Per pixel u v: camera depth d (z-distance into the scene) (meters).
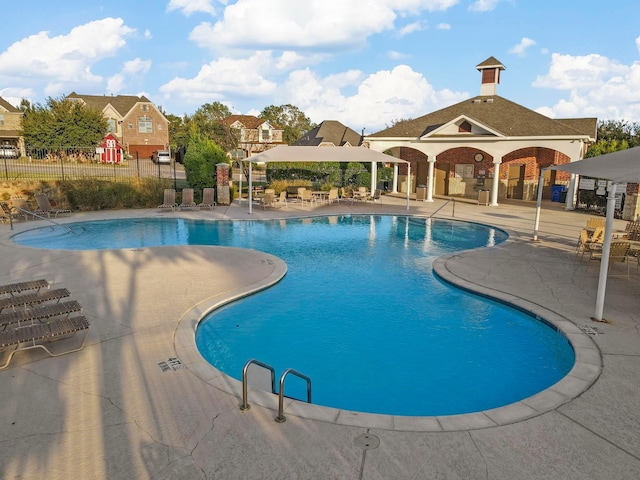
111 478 4.68
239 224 22.50
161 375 6.83
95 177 28.11
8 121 58.28
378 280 13.07
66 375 6.79
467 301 11.27
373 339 9.22
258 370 7.95
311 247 17.67
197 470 4.80
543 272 13.17
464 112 34.03
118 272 12.70
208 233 20.31
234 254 15.30
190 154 28.75
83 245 17.61
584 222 23.09
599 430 5.58
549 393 6.44
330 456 5.04
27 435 5.35
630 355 7.64
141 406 5.99
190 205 26.45
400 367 8.12
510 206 29.73
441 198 34.22
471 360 8.38
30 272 12.53
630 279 12.38
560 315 9.58
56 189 24.92
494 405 7.00
